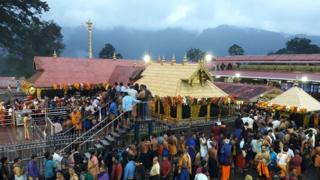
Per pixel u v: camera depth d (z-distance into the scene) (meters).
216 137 19.47
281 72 50.16
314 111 26.95
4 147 17.66
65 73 33.78
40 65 33.72
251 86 41.03
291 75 47.12
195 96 24.94
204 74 25.84
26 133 22.58
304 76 42.94
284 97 28.28
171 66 28.23
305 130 22.73
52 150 18.73
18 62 78.62
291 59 51.44
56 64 34.47
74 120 20.98
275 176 16.44
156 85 27.73
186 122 24.50
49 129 22.75
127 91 20.23
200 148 17.61
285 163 16.91
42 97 31.59
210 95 25.62
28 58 77.44
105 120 20.78
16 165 14.20
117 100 20.23
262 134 19.77
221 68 61.66
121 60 38.75
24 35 73.12
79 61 36.00
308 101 27.31
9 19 67.00
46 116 24.11
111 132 19.77
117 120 19.86
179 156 16.22
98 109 21.62
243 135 19.33
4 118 26.52
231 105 26.67
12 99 35.47
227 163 17.31
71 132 20.98
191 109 24.69
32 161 14.74
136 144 18.48
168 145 16.92
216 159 16.91
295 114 26.84
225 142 17.61
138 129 19.89
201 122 24.86
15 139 22.16
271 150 17.44
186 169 14.68
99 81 34.41
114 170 14.47
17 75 82.50
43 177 15.44
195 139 17.95
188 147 16.73
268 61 55.06
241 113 27.59
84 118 21.12
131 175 14.48
